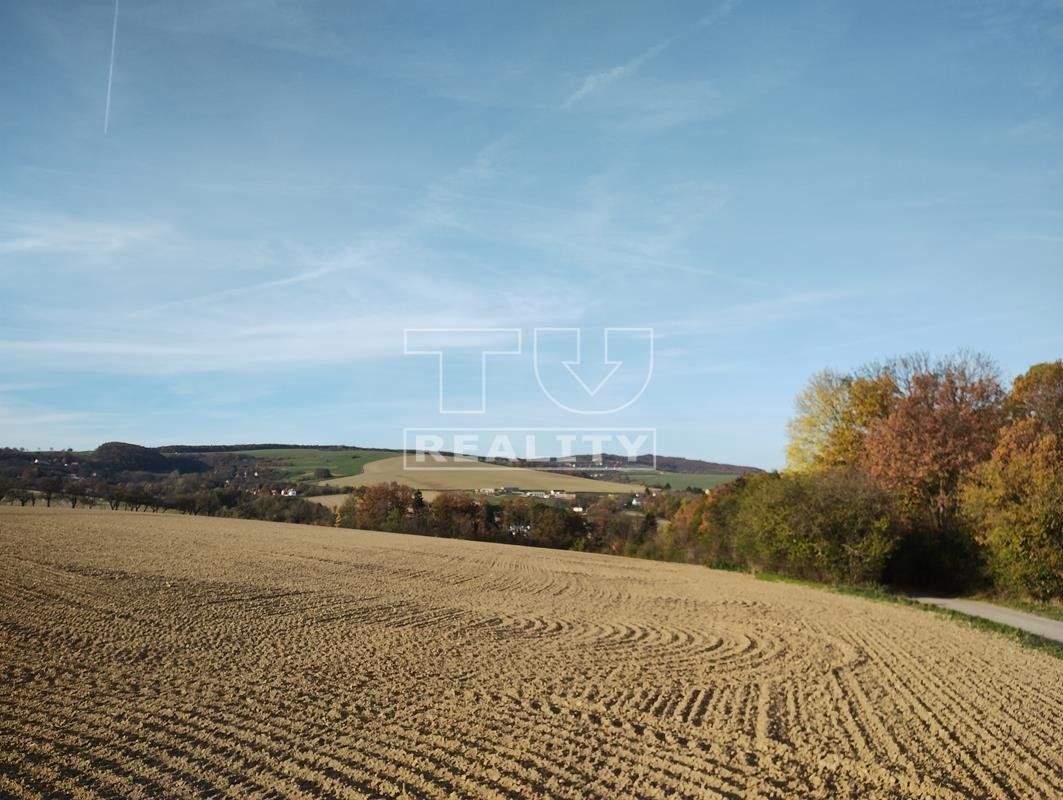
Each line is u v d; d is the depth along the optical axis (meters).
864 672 16.09
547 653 17.33
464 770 9.16
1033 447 32.88
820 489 35.28
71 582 23.70
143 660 14.41
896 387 45.59
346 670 14.53
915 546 34.94
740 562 44.47
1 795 7.84
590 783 8.91
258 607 21.88
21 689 11.91
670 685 14.36
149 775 8.58
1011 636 21.58
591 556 52.12
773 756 10.21
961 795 8.98
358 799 8.12
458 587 30.53
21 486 75.44
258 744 9.80
